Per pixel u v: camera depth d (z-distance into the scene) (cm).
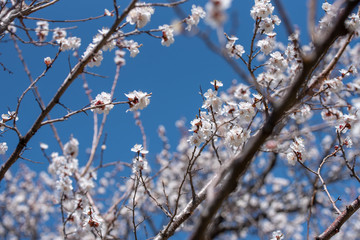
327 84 324
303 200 745
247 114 310
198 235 98
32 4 295
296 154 278
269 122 105
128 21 304
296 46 115
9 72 356
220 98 304
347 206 253
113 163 477
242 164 102
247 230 731
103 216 443
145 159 305
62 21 296
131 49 333
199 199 275
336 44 336
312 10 114
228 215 690
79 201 371
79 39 349
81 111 280
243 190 727
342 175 634
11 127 280
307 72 108
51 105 276
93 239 402
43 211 814
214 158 727
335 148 299
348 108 346
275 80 366
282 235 341
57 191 417
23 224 802
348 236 742
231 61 115
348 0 109
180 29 117
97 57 327
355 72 338
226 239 746
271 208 780
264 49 338
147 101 294
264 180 764
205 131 295
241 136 294
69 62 276
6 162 284
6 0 280
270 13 311
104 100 302
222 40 109
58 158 446
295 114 321
